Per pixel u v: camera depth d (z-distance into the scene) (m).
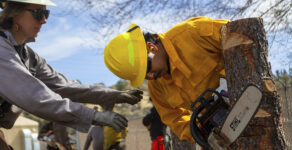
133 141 7.97
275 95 1.98
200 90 2.44
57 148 4.52
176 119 2.72
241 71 2.07
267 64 2.06
